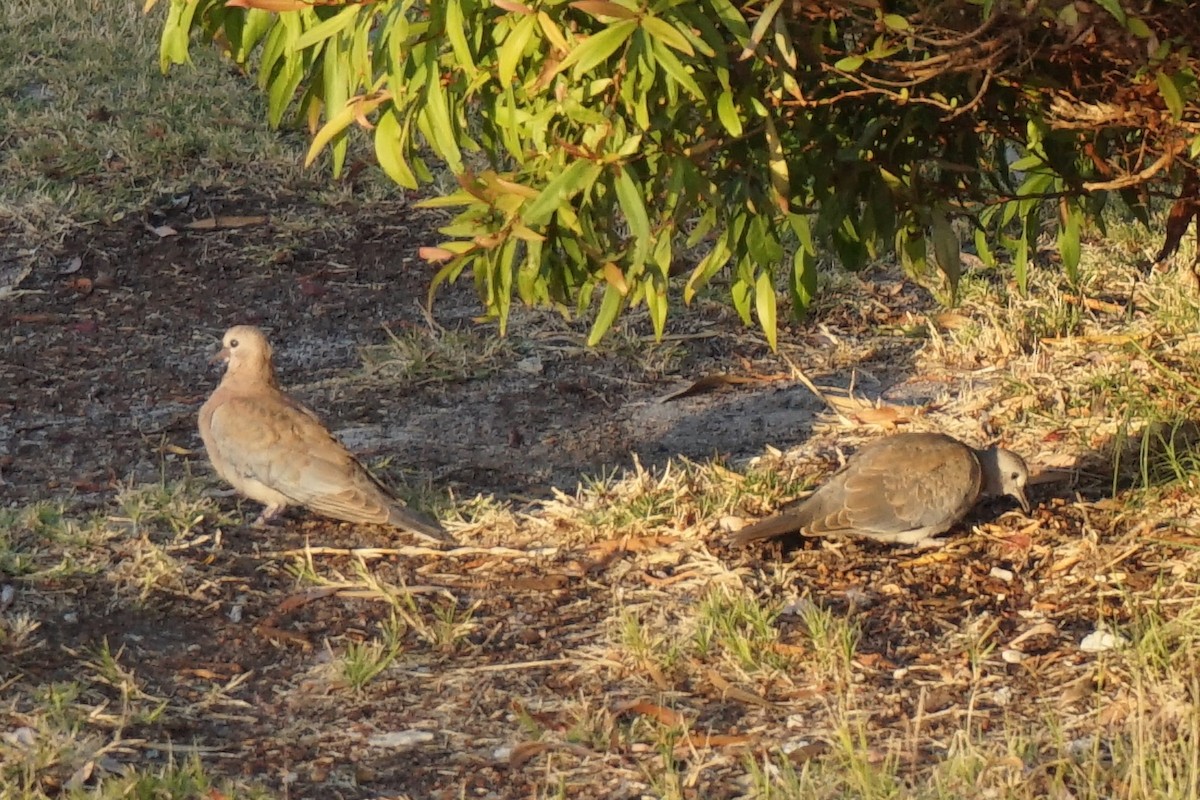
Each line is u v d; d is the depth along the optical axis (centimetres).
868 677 969
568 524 1183
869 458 1137
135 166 1923
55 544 1116
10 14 2255
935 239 937
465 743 905
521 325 1620
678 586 1091
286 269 1766
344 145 859
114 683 945
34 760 830
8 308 1652
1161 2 821
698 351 1571
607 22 727
